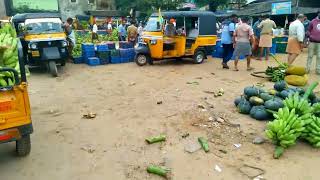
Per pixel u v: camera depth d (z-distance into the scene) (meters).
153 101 7.95
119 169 4.69
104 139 5.72
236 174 4.52
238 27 11.43
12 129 4.40
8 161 4.96
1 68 4.32
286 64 10.40
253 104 6.74
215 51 15.75
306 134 5.39
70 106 7.70
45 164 4.86
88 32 23.86
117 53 14.26
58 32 12.02
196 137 5.73
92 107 7.59
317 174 4.48
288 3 23.89
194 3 40.72
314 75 10.69
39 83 10.32
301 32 10.50
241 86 9.38
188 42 13.47
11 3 26.52
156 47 12.81
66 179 4.45
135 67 13.08
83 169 4.70
